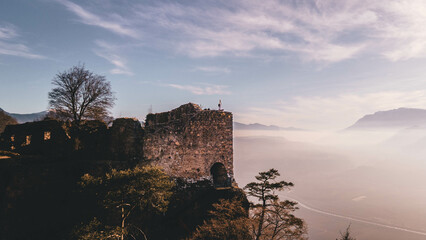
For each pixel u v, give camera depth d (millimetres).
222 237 25781
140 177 24453
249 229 25047
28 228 27922
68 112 41562
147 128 37156
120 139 36875
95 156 37562
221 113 39469
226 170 38312
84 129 39312
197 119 38281
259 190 24219
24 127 38750
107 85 44156
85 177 25188
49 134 37750
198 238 27984
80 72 42281
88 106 41844
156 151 36531
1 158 30359
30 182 29062
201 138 38000
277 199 23484
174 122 37562
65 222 29500
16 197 27922
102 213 29797
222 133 39031
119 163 34188
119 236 23766
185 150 37125
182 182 36000
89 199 30125
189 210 34594
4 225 26719
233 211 27516
